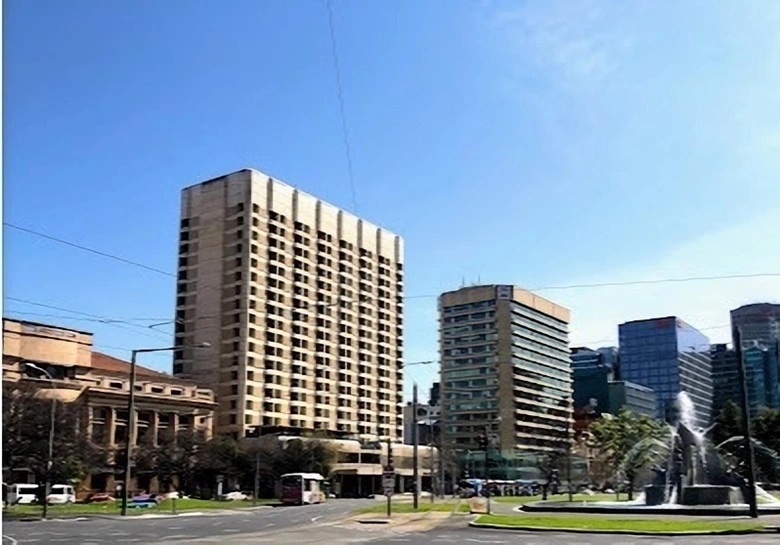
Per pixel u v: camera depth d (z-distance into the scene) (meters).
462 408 158.75
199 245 146.38
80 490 97.88
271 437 129.25
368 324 165.75
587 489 135.62
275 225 146.88
